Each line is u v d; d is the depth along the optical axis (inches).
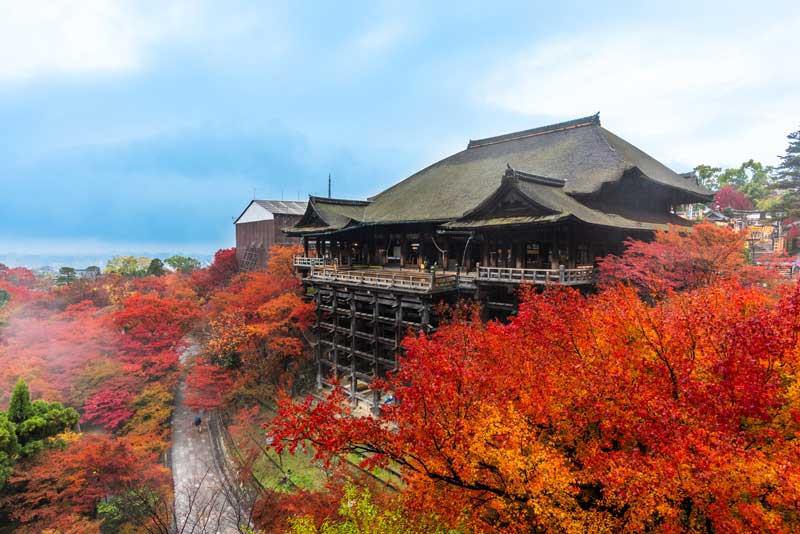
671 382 402.0
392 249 1462.8
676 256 764.0
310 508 637.3
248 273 1988.2
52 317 1641.2
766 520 295.1
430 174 1724.9
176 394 1536.7
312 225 1635.1
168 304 1369.3
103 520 793.6
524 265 996.6
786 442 334.6
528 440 406.6
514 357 522.9
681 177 1563.7
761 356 356.8
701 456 326.0
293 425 426.6
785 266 1003.3
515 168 1370.6
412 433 413.7
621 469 351.3
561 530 375.9
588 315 524.4
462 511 418.3
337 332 1321.4
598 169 1163.3
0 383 1069.1
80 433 1014.4
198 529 818.8
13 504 782.5
